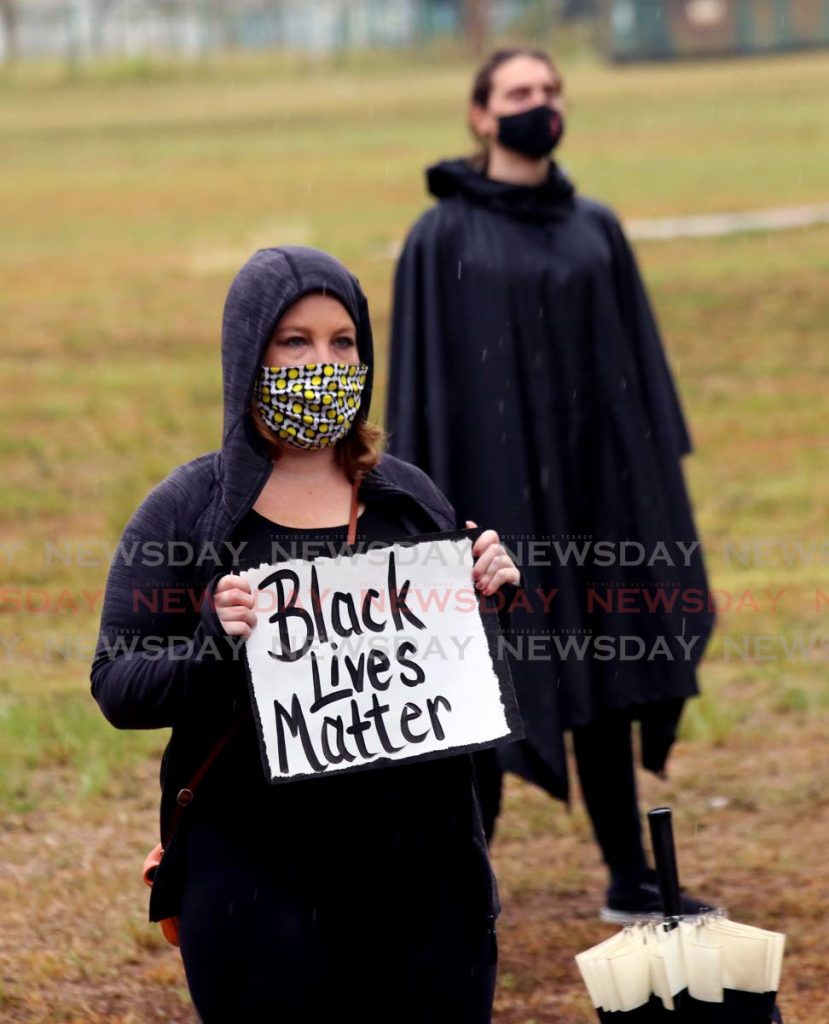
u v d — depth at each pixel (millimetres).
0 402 30797
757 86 97062
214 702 7020
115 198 60875
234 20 170375
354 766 6879
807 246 44812
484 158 11898
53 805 13742
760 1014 7461
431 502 7594
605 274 11680
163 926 7516
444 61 146375
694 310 37750
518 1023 10094
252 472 7012
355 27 162125
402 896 7051
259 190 61281
